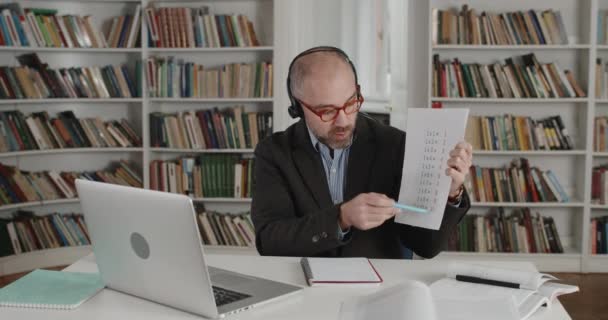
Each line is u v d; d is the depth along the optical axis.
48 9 4.92
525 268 1.86
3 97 4.71
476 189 4.84
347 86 1.91
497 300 1.52
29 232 4.84
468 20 4.75
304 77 1.92
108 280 1.70
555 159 4.98
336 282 1.70
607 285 4.48
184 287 1.49
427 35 4.71
